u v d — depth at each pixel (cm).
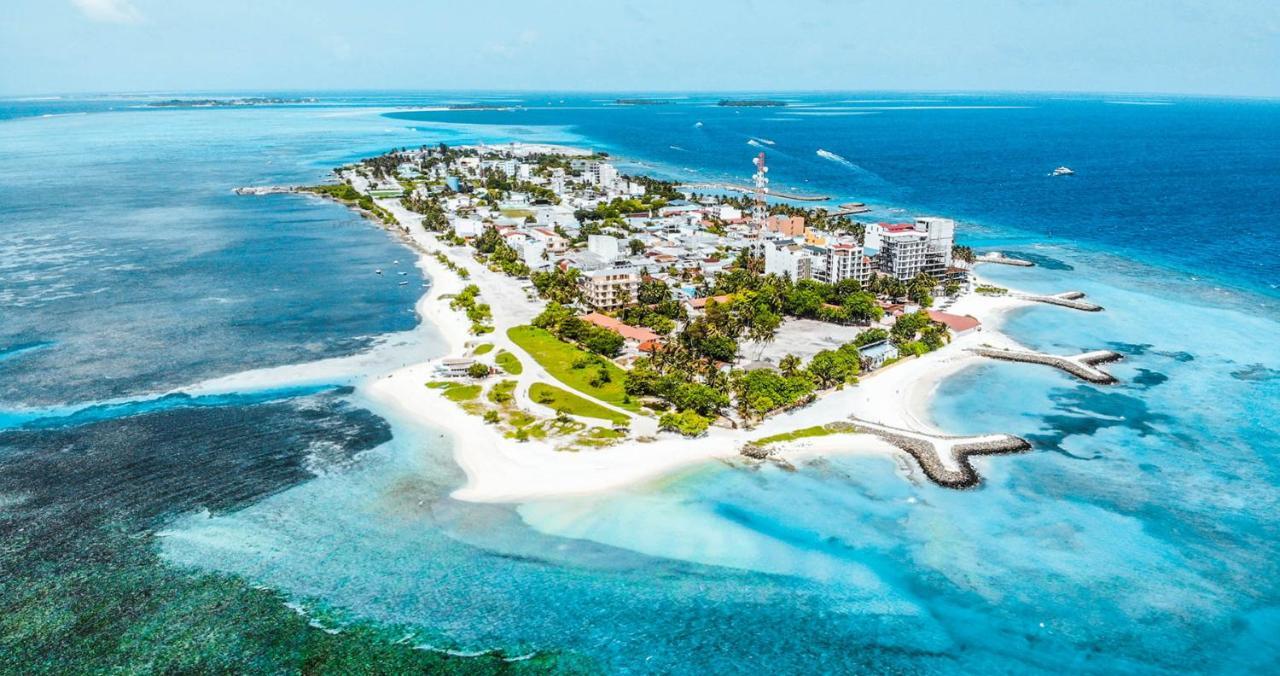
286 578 12269
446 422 17888
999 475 15575
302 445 16725
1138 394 19700
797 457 16262
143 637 11012
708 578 12444
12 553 12800
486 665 10656
